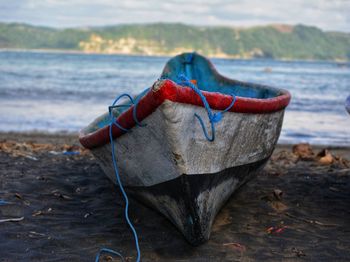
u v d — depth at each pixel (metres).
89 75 38.03
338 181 7.41
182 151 4.16
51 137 12.77
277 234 5.14
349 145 12.86
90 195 6.43
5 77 32.38
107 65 58.84
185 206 4.51
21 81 29.77
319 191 6.82
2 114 16.50
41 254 4.48
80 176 7.38
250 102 4.61
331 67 83.81
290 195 6.57
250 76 46.34
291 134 14.34
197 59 8.16
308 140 13.48
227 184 5.08
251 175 5.72
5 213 5.61
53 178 7.17
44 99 21.17
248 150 5.14
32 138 12.52
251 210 5.86
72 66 52.62
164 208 4.94
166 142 4.16
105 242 4.84
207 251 4.62
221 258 4.47
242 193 6.54
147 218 5.50
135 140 4.51
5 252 4.51
